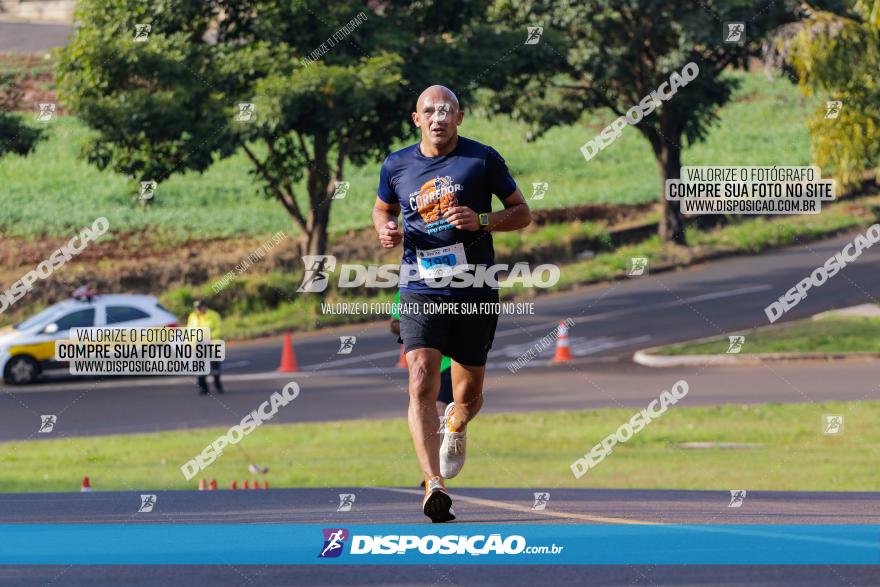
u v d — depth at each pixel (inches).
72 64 1926.7
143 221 2829.7
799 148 3149.6
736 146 3203.7
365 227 2874.0
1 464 1112.8
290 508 583.2
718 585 376.5
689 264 2652.6
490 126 3531.0
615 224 2945.4
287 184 2256.4
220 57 1910.7
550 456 1083.9
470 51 2031.3
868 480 888.3
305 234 2288.4
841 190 1854.1
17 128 2148.1
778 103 3582.7
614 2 2078.0
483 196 513.0
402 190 513.3
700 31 2082.9
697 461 1026.7
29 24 3833.7
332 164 2549.2
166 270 2583.7
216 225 2851.9
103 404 1545.3
